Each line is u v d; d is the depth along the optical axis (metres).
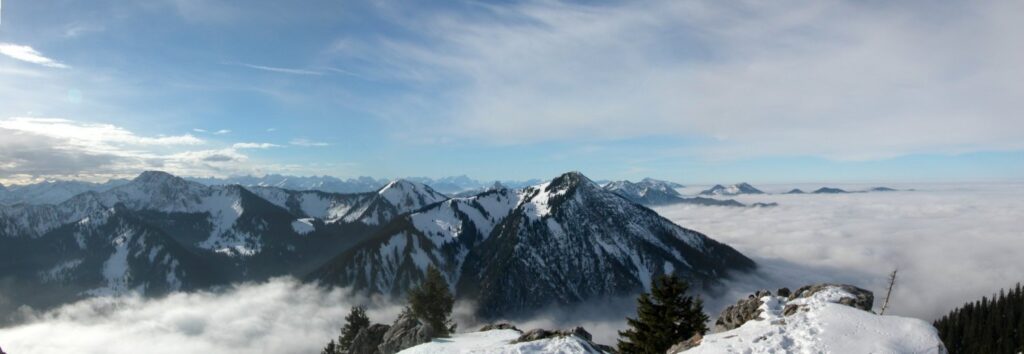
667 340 43.59
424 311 70.31
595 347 38.03
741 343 31.34
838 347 28.45
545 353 35.00
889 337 29.14
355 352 59.62
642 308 45.31
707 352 31.22
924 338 28.78
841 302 36.78
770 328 32.91
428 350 41.16
